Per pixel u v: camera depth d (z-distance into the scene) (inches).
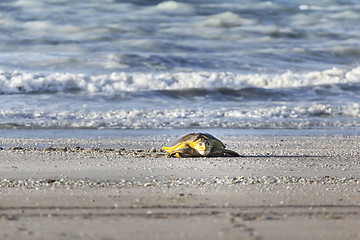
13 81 2203.5
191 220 470.0
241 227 444.1
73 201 555.8
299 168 856.9
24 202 548.1
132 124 1640.0
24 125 1579.7
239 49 3459.6
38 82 2234.3
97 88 2284.7
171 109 1897.1
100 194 600.4
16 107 1868.8
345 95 2331.4
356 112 1963.6
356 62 3277.6
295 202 562.3
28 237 406.6
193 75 2455.7
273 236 416.5
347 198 591.8
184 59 2925.7
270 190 637.3
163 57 2913.4
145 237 410.0
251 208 527.5
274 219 477.1
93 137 1375.5
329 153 1094.4
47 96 2096.5
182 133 1473.9
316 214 502.9
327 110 1959.9
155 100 2091.5
